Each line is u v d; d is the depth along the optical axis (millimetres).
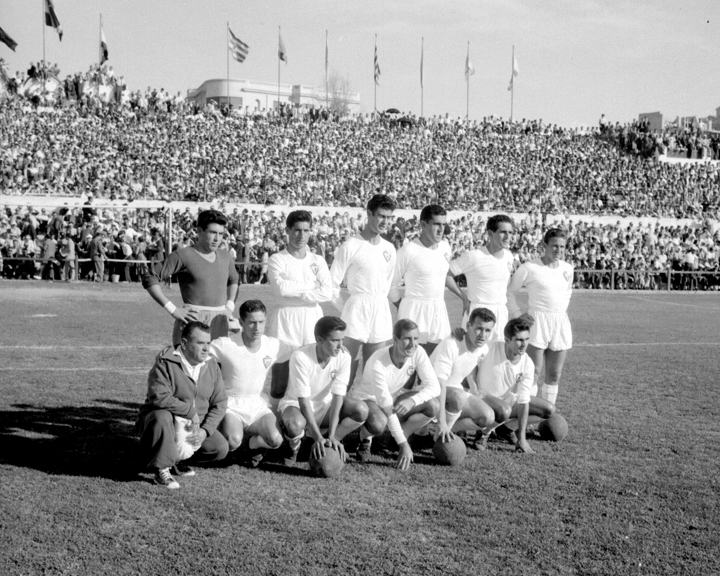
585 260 31547
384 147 46156
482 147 48062
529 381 7418
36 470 6293
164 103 45531
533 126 53750
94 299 20250
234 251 26969
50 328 14820
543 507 5730
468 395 7352
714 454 7270
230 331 7273
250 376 6668
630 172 47031
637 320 19656
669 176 47375
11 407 8367
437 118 54219
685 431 8133
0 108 39719
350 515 5500
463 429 7406
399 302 8391
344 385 6742
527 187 42844
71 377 10188
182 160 38281
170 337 14188
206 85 73062
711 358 13328
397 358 6855
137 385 9828
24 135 37156
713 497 6035
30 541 4871
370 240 7742
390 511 5598
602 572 4656
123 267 25672
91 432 7520
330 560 4707
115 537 4973
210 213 7250
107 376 10344
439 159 45500
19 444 7012
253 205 34344
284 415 6629
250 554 4766
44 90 44875
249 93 73375
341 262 7621
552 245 8391
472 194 40812
